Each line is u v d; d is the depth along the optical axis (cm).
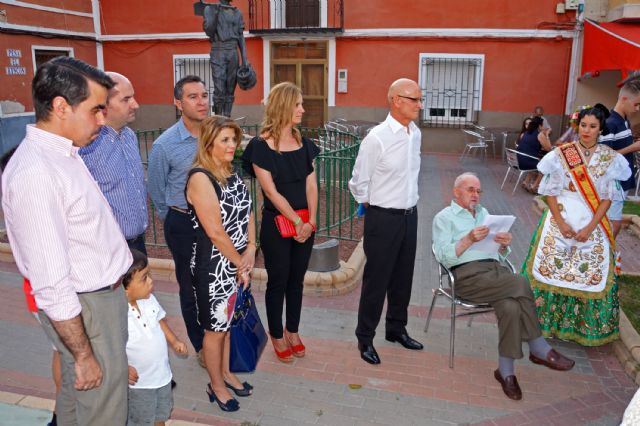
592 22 1141
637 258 638
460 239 405
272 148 363
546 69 1316
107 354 232
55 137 213
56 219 208
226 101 788
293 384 378
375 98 1433
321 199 842
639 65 966
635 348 398
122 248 243
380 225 387
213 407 351
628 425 151
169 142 374
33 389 370
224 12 754
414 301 521
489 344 439
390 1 1374
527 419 342
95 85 214
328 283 521
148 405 285
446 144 1412
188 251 377
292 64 1475
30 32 1345
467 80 1377
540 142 929
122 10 1573
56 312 207
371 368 400
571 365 391
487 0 1316
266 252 379
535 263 425
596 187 400
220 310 328
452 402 359
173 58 1565
